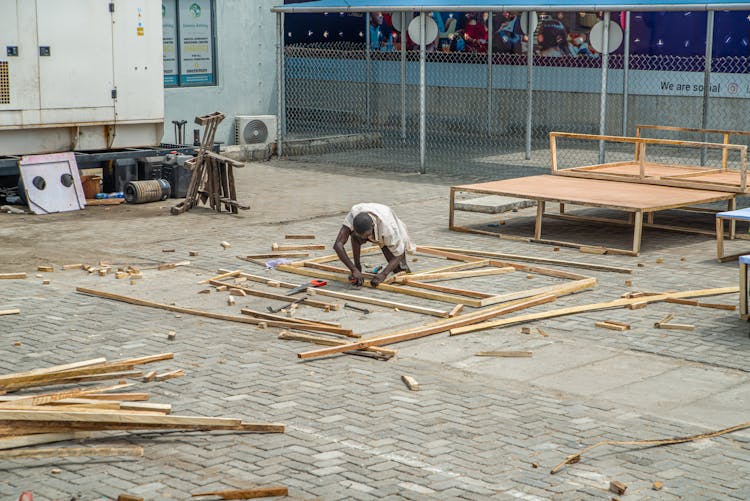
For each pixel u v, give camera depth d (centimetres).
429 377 797
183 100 2094
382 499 572
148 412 685
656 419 705
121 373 776
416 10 1908
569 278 1116
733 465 623
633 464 625
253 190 1762
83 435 655
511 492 582
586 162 2061
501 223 1444
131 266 1192
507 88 2484
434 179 1884
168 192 1670
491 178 1888
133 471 610
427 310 977
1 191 1628
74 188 1591
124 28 1689
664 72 2253
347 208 1583
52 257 1243
